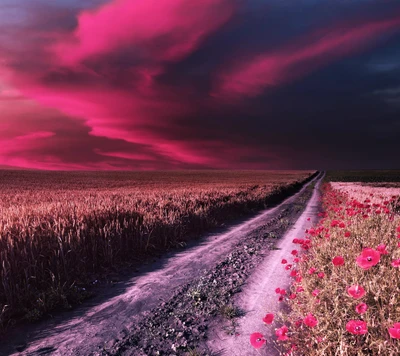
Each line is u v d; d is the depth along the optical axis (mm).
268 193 25531
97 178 68250
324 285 3531
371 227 5273
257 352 3438
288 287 5629
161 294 5543
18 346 3762
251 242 10055
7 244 5418
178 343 3781
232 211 16922
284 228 12625
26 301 4816
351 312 2791
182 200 15578
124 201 15055
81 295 5316
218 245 9680
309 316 2484
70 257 6219
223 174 105688
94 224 8031
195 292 5449
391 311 2562
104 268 6898
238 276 6504
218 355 3459
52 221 7875
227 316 4512
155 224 9266
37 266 5582
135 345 3766
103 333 4094
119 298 5359
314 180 80062
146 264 7574
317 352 2689
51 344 3805
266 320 2482
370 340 2508
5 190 31500
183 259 8031
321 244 5316
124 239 8023
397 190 27500
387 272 3037
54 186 40531
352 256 3941
